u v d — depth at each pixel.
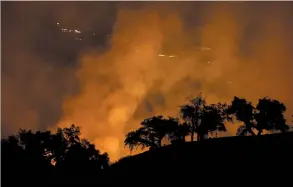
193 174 95.81
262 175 89.25
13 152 91.31
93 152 102.31
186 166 102.69
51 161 99.69
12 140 95.19
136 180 95.88
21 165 89.69
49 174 93.38
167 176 97.00
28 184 87.06
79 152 99.62
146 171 102.88
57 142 100.06
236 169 95.06
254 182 85.75
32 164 91.19
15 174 87.12
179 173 97.94
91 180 94.56
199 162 104.50
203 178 92.19
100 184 92.31
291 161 96.12
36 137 99.00
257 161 98.94
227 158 104.50
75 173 96.06
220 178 90.69
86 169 97.38
